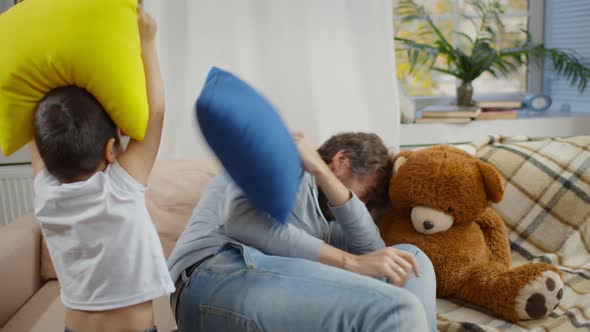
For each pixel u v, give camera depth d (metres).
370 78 1.78
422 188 1.35
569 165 1.60
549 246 1.55
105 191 0.88
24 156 2.02
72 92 0.85
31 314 1.29
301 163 1.04
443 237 1.39
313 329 0.85
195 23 1.70
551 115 2.12
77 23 0.82
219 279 0.94
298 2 1.73
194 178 1.55
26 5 0.86
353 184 1.28
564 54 2.13
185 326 0.99
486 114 2.04
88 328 0.90
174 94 1.73
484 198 1.37
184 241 1.06
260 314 0.88
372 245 1.12
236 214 0.97
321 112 1.80
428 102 2.27
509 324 1.22
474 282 1.31
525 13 2.30
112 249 0.88
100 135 0.87
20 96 0.84
